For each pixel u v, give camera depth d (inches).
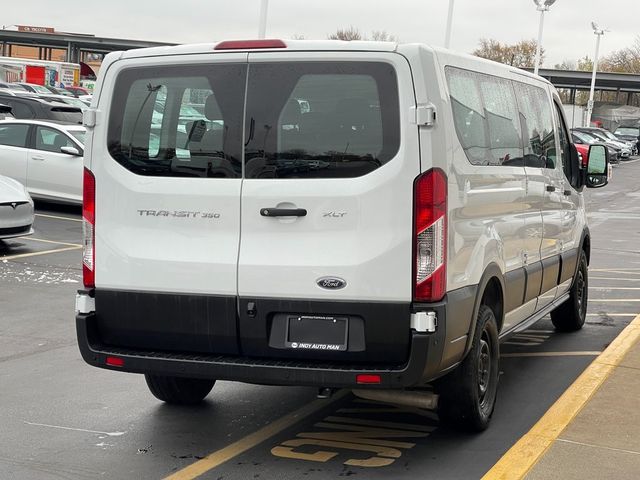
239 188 202.4
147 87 211.6
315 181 197.8
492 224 229.6
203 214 205.2
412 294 193.3
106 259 213.0
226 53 205.0
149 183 209.5
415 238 193.0
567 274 327.0
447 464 206.5
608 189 1379.2
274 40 201.8
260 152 201.9
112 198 212.8
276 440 225.0
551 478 192.2
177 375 206.4
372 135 195.0
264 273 200.2
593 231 823.7
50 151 672.4
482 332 225.0
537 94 289.0
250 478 197.9
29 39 3329.2
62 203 684.1
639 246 712.4
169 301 208.1
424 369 193.0
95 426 234.8
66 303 396.2
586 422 231.8
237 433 230.5
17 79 2313.0
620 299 445.7
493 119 236.4
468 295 209.2
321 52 198.7
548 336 353.4
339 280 195.8
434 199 192.7
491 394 235.5
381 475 199.5
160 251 208.4
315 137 198.2
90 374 288.0
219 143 204.8
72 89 2059.5
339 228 196.2
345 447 219.5
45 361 303.3
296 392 272.5
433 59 197.3
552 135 302.2
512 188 248.4
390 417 245.9
